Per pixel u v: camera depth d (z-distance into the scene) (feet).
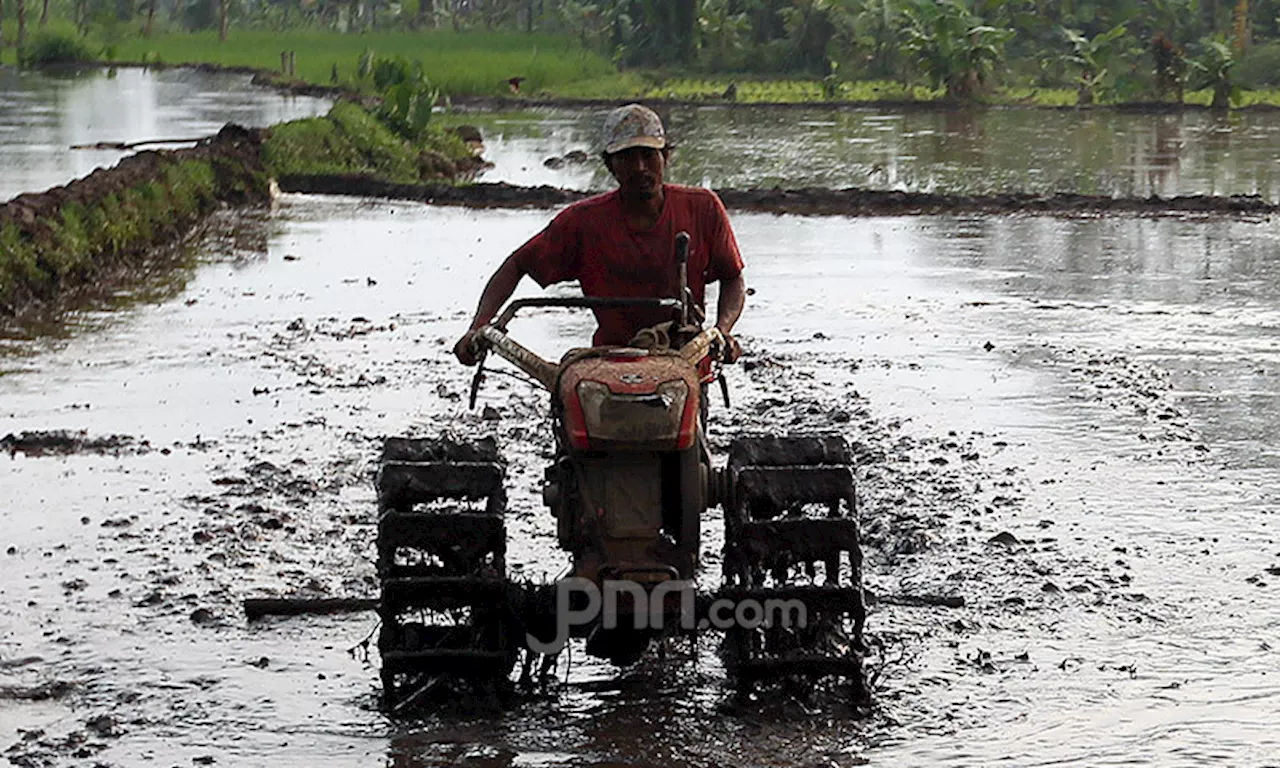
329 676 30.30
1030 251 89.20
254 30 441.27
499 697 28.89
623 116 30.55
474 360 30.60
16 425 48.75
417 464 28.86
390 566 28.68
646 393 27.22
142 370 56.85
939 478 43.01
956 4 245.24
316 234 97.60
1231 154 157.28
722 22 302.66
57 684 29.60
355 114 143.95
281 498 41.19
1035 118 215.10
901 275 80.02
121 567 35.91
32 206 80.48
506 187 119.44
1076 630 32.37
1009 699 29.14
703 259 31.27
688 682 30.04
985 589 34.63
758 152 159.33
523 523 38.96
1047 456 45.27
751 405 51.34
